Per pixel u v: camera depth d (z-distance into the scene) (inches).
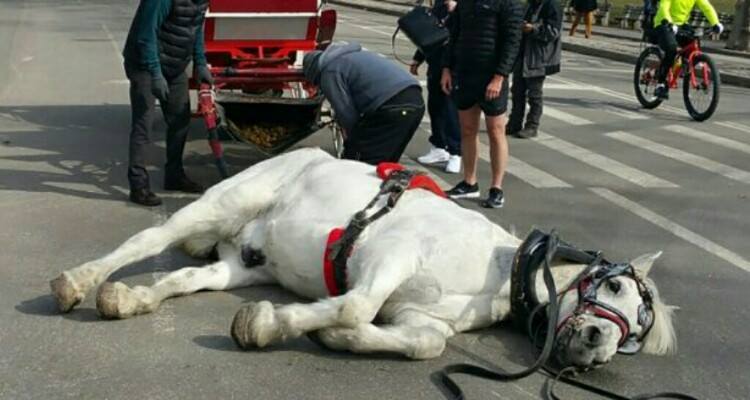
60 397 156.0
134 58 274.1
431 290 170.9
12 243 237.9
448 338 179.3
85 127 404.2
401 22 351.6
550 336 160.4
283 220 190.2
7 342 176.1
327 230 181.0
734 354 191.3
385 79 267.4
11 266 219.8
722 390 173.5
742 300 225.8
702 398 169.5
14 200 280.2
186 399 157.1
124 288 186.7
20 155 343.3
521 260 170.4
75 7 1217.4
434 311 172.1
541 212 300.5
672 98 584.7
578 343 157.6
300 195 192.9
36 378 162.6
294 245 186.7
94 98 484.1
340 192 185.0
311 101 312.7
